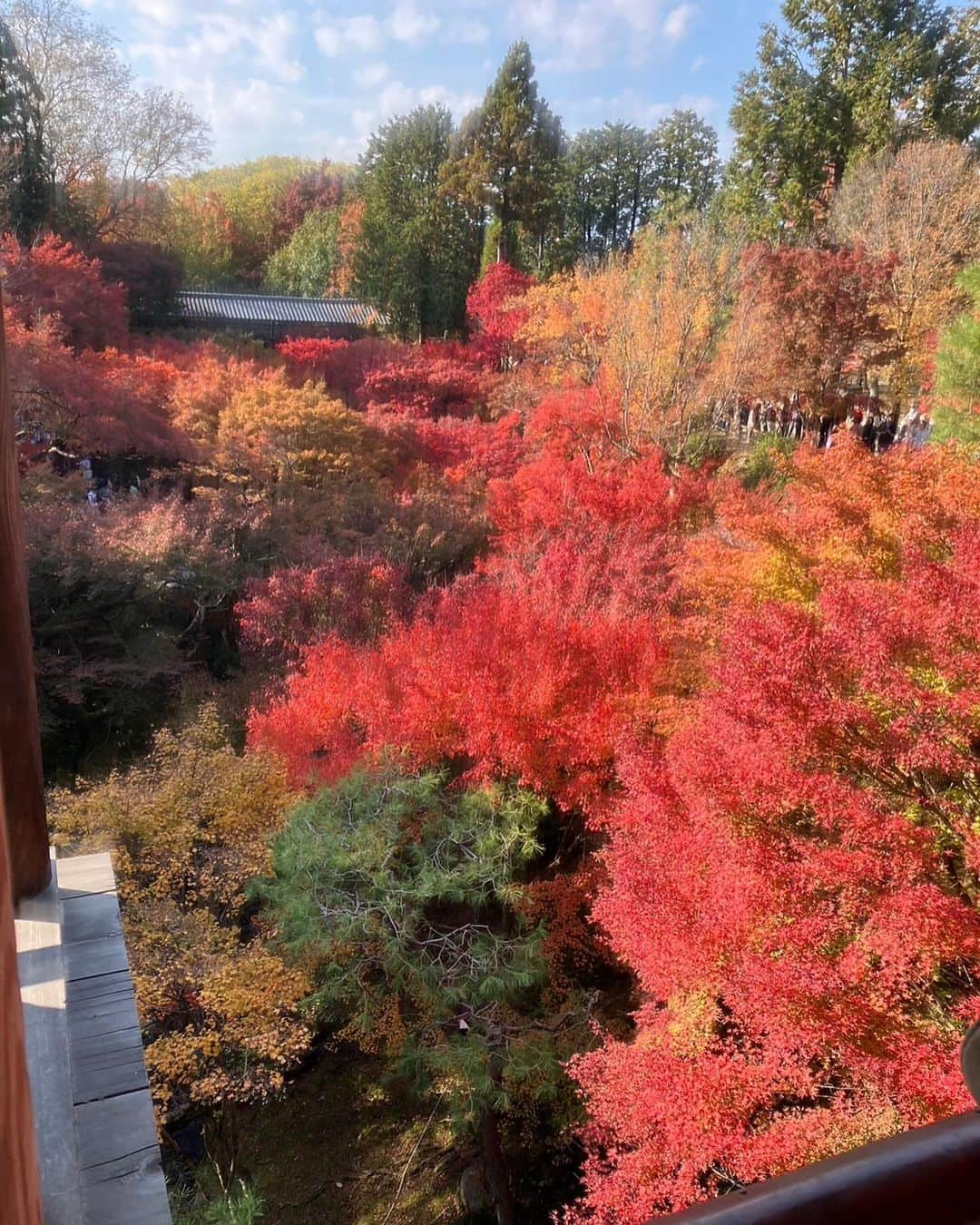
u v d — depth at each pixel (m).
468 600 11.02
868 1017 4.99
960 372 13.53
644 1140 6.02
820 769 6.07
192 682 12.91
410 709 9.20
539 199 23.58
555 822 10.80
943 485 8.01
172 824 8.83
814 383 18.67
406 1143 9.34
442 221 24.52
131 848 8.79
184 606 14.37
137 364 18.20
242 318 26.14
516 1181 9.09
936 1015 5.27
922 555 6.19
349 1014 9.36
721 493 14.11
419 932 9.16
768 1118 5.85
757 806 5.87
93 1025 1.81
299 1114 9.62
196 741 9.96
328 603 13.15
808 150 21.12
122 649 12.88
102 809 8.77
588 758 8.69
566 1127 8.67
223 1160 8.84
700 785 6.08
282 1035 8.02
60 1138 1.38
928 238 18.44
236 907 8.81
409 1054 8.71
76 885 2.25
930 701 5.47
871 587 6.33
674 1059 5.82
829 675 5.90
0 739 1.52
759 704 5.81
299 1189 8.88
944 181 18.41
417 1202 8.78
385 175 25.06
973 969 5.58
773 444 17.28
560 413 18.56
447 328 25.73
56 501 13.73
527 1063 8.34
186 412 17.25
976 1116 0.56
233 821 8.98
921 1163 0.51
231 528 14.48
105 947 2.02
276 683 12.28
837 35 20.22
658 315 17.97
